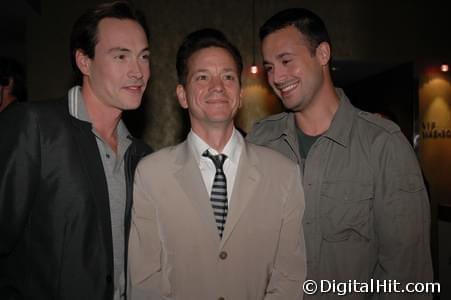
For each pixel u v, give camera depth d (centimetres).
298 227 171
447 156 649
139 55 181
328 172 189
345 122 193
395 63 642
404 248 176
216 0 603
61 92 564
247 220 166
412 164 181
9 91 332
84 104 177
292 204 172
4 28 616
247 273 164
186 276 163
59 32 566
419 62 638
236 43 607
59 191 160
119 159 183
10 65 330
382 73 711
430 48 640
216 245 162
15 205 153
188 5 598
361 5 627
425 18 638
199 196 165
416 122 631
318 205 188
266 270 168
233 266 162
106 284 162
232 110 171
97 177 167
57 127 166
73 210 161
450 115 646
